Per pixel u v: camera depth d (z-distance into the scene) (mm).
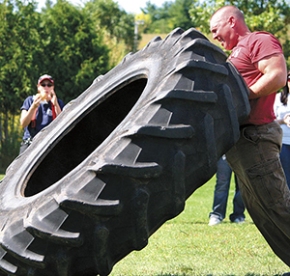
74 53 26094
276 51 4852
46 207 4246
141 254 7145
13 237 4324
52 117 10086
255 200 5262
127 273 6141
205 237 8289
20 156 5867
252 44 4922
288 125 8688
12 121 25312
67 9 26234
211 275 5941
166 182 4246
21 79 25141
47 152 5613
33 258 4219
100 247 4176
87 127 5848
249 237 8211
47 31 25891
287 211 5086
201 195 14898
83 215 4152
